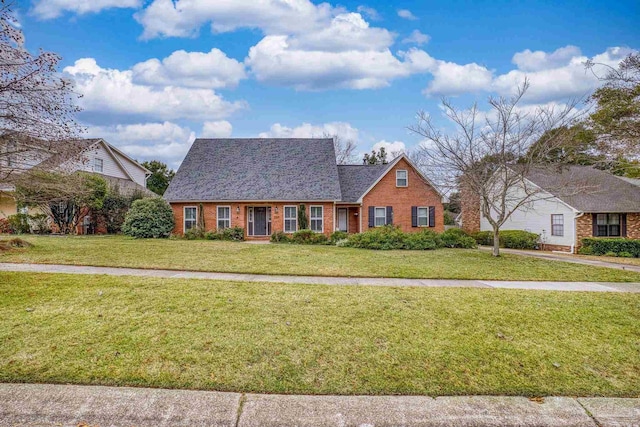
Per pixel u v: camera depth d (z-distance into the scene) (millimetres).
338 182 20750
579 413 3096
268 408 3043
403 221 21172
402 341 4406
